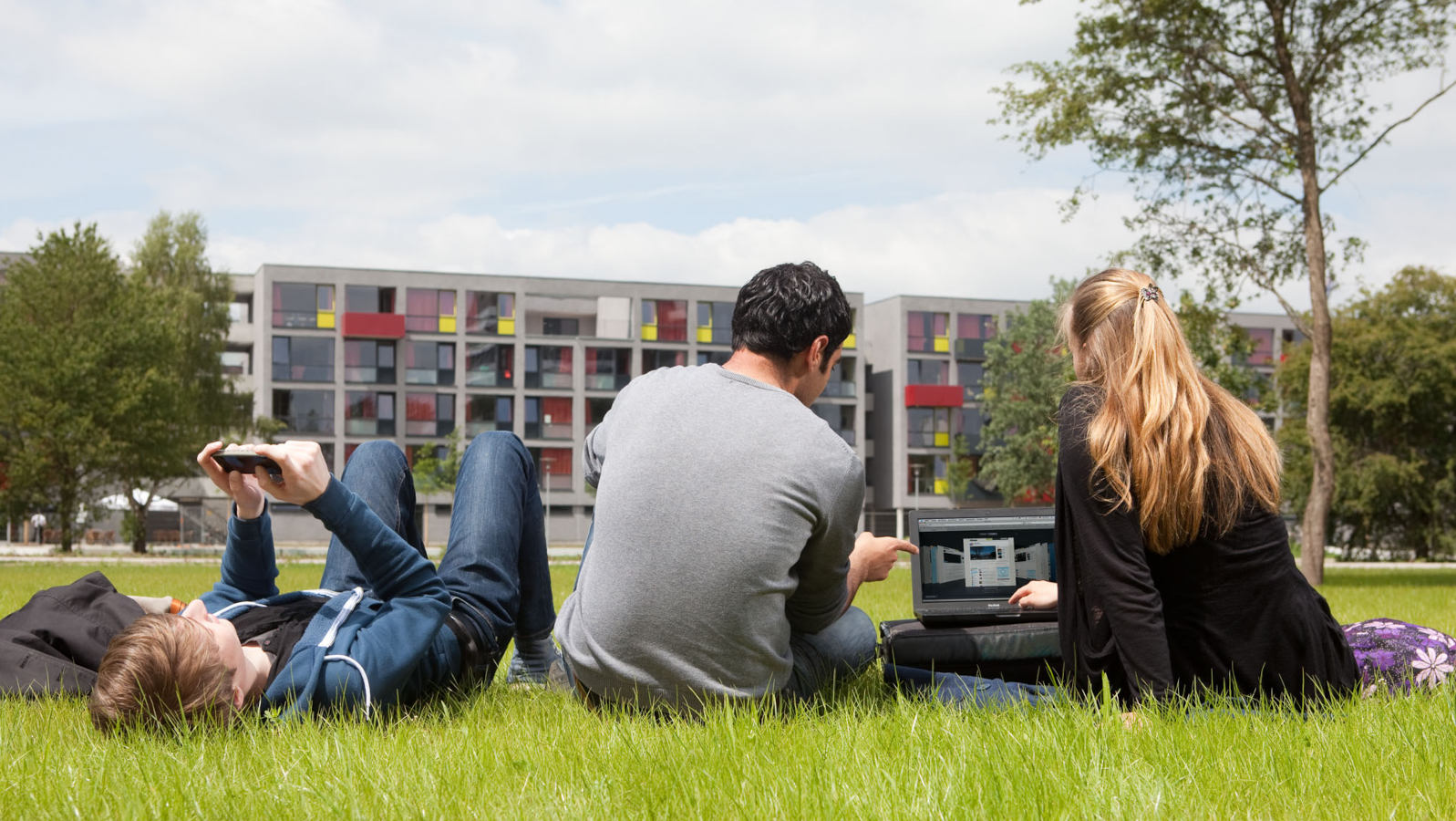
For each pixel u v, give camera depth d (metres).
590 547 3.13
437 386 60.41
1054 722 2.73
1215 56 20.34
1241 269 20.88
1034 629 3.60
